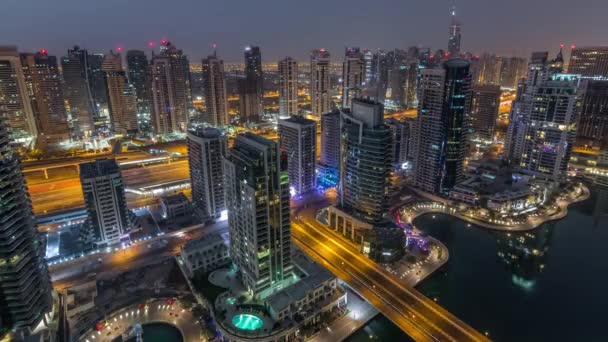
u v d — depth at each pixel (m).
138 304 146.00
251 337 122.81
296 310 134.88
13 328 123.38
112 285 158.12
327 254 183.62
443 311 142.50
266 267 141.00
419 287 161.62
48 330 122.50
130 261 176.88
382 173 187.75
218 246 172.00
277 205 137.12
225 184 152.38
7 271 117.50
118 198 185.50
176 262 174.50
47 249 182.62
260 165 127.94
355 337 133.00
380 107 187.38
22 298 121.56
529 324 137.75
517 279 167.00
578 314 143.38
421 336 130.50
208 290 150.12
